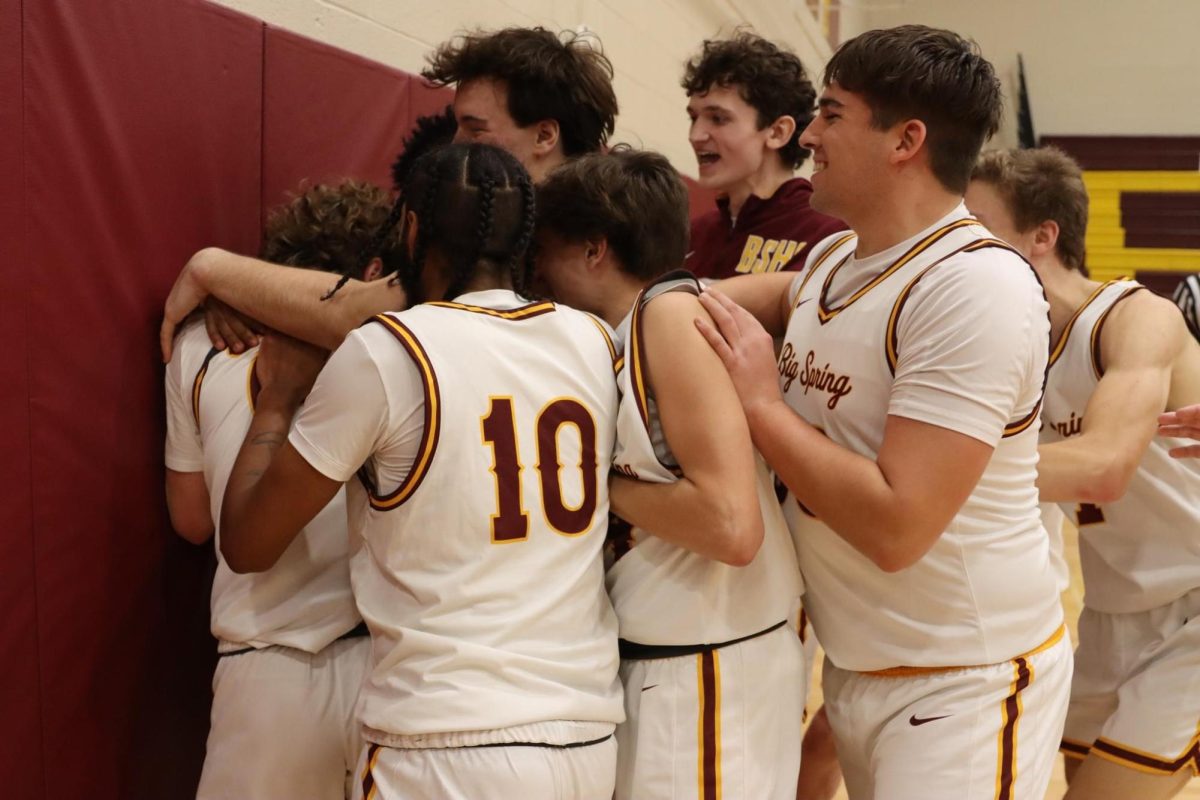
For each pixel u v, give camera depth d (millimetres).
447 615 1413
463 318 1468
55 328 1737
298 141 2338
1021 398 1581
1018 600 1643
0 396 1643
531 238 1588
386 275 1829
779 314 1993
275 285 1813
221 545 1660
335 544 1798
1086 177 11430
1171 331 2102
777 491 1839
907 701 1655
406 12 3057
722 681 1584
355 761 1731
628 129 5012
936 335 1492
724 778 1576
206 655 2186
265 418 1763
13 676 1701
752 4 6957
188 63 1993
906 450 1484
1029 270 1553
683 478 1520
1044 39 11578
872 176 1607
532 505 1456
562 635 1469
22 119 1653
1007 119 11602
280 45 2264
